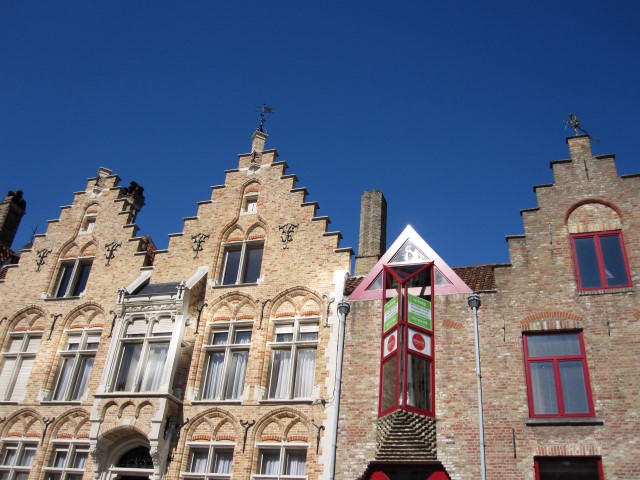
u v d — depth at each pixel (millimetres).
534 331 16719
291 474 17016
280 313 19594
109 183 25078
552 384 16000
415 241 19391
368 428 16531
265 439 17500
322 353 18219
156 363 19531
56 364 21125
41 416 20031
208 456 17828
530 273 17578
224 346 19656
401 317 17266
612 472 14383
